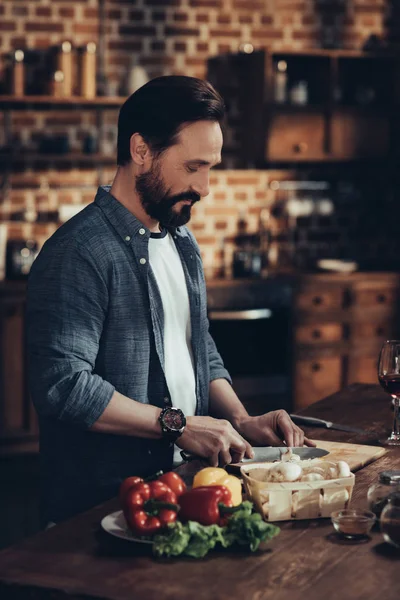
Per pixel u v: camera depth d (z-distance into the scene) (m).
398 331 6.72
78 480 2.27
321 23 7.04
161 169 2.22
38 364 2.14
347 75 7.12
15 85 6.16
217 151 2.23
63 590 1.49
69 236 2.21
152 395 2.35
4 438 5.87
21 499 5.32
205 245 6.93
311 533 1.74
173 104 2.17
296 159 6.69
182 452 2.28
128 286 2.27
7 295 5.79
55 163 6.54
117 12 6.57
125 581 1.52
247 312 6.30
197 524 1.62
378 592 1.48
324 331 6.55
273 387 6.49
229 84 6.86
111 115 6.59
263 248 7.02
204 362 2.51
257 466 1.95
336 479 1.82
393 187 7.33
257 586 1.50
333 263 6.77
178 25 6.71
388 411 2.81
